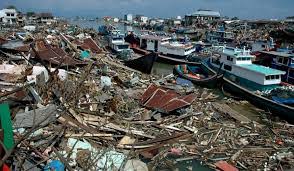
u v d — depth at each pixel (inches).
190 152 828.6
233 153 843.4
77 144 685.3
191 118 1045.2
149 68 1800.0
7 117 496.1
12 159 511.8
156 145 821.9
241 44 2785.4
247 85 1492.4
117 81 1364.4
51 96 897.5
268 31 3870.6
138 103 1091.3
